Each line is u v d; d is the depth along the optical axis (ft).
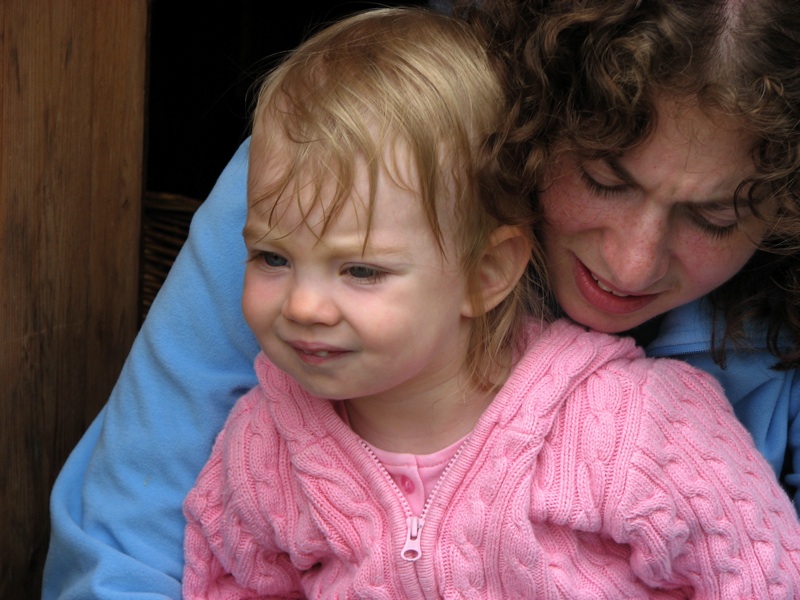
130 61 5.88
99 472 4.96
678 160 3.75
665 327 4.71
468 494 4.26
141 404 4.93
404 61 4.07
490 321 4.42
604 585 4.27
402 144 3.88
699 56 3.66
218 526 4.63
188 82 9.87
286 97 4.02
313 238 3.81
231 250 4.96
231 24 9.65
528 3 4.20
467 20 4.51
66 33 5.51
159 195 8.00
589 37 3.86
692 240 3.96
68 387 5.91
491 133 4.05
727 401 4.55
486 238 4.15
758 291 4.52
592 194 3.95
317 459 4.39
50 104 5.50
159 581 4.70
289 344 4.00
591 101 3.90
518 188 4.05
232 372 4.96
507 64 4.23
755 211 3.80
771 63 3.66
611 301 4.22
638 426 4.21
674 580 4.31
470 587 4.23
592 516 4.17
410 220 3.88
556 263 4.28
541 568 4.17
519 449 4.20
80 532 4.81
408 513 4.31
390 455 4.41
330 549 4.43
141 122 6.00
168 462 4.87
